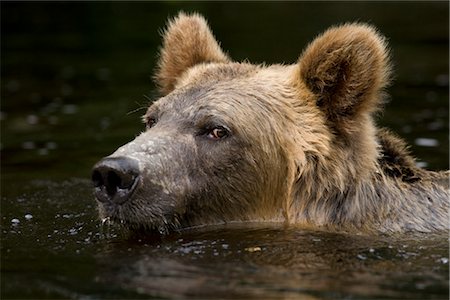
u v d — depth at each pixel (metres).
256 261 10.52
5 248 11.29
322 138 12.42
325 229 12.09
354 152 12.45
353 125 12.43
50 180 16.02
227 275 9.93
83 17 41.56
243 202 12.48
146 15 41.97
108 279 9.83
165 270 10.14
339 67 12.44
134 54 32.12
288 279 9.79
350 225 12.20
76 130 20.61
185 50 14.55
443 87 26.05
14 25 39.44
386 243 11.38
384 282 9.72
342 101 12.41
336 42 12.49
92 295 9.34
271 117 12.52
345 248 11.11
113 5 45.28
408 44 34.72
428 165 17.06
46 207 13.86
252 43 33.00
